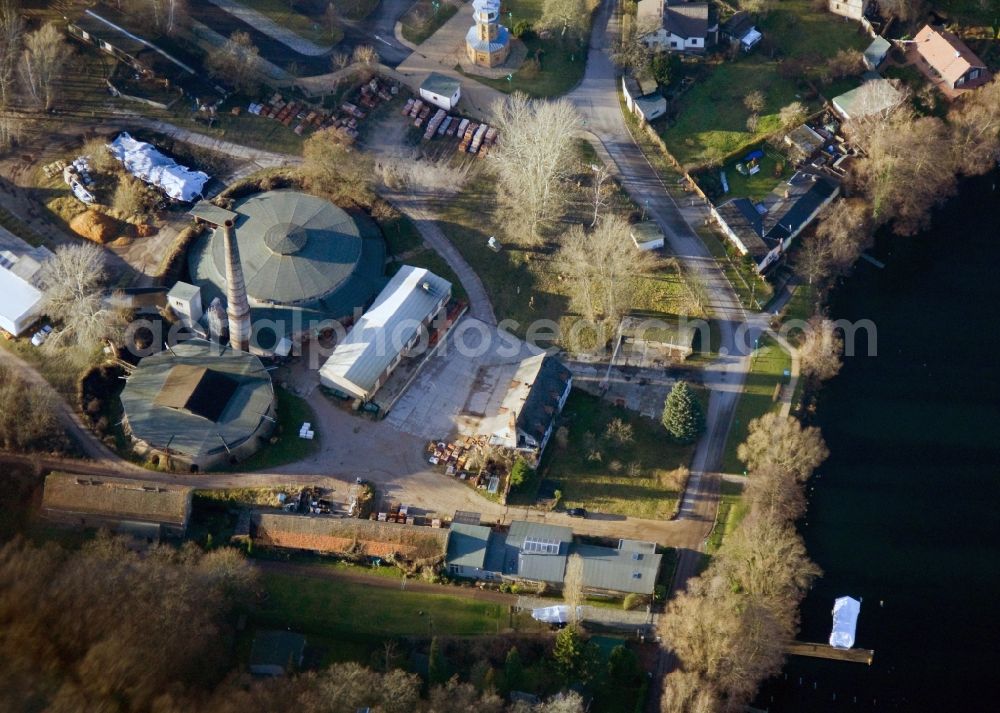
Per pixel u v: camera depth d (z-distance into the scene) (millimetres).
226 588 191000
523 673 189750
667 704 184000
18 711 173250
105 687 175375
